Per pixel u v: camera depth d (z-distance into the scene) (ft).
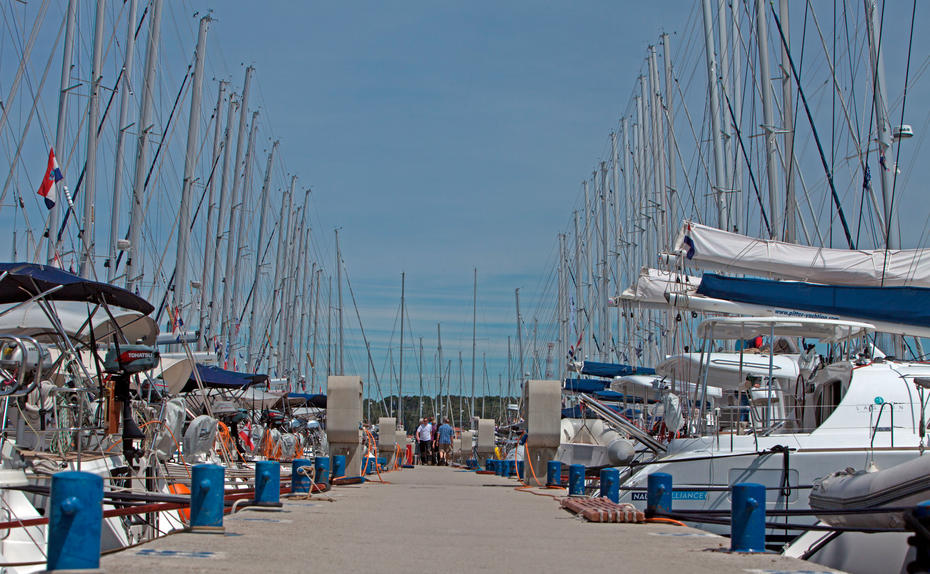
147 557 21.07
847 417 42.52
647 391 79.30
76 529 16.31
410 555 23.98
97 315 44.93
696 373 57.98
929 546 17.28
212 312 109.81
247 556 22.09
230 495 39.42
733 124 82.89
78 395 39.04
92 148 70.85
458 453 148.15
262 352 135.03
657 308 71.00
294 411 134.72
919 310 41.70
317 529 29.09
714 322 44.52
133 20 79.56
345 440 61.82
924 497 25.52
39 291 38.24
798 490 40.14
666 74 98.58
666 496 34.78
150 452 39.50
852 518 28.30
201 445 44.96
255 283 133.59
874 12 61.00
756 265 50.60
